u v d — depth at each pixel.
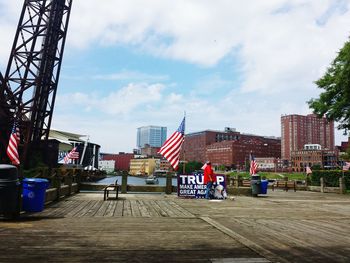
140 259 6.40
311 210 15.28
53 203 15.79
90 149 105.19
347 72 30.45
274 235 9.00
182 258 6.51
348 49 30.41
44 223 10.17
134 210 13.69
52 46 42.41
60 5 42.50
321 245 7.86
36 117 41.72
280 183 34.28
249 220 11.66
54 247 7.22
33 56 39.50
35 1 40.34
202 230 9.45
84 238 8.15
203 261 6.31
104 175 117.19
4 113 37.81
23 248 7.11
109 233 8.80
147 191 23.19
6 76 38.41
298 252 7.17
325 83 32.34
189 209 14.54
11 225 9.77
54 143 43.06
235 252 7.01
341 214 13.88
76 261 6.19
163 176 175.62
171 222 10.79
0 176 10.58
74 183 22.05
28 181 12.01
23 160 36.75
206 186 20.05
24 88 38.94
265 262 6.27
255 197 22.67
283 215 13.25
